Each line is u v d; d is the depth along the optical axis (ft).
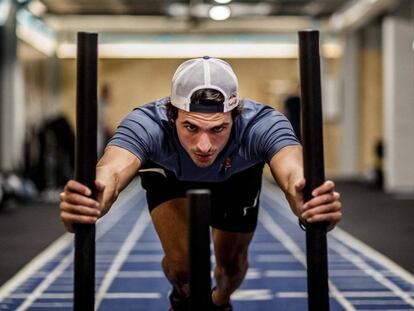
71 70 53.72
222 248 9.71
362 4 45.03
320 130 5.76
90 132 5.68
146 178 8.87
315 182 5.80
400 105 39.55
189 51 54.49
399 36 39.47
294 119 36.45
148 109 7.98
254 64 54.34
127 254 19.12
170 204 9.04
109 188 6.57
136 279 15.60
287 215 28.30
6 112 39.14
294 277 15.70
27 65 44.21
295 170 6.77
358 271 16.44
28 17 44.34
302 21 53.31
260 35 54.13
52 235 22.91
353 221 26.13
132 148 7.41
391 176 39.99
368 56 51.06
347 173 52.19
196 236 5.28
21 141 40.68
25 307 13.10
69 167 36.83
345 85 51.83
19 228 24.68
